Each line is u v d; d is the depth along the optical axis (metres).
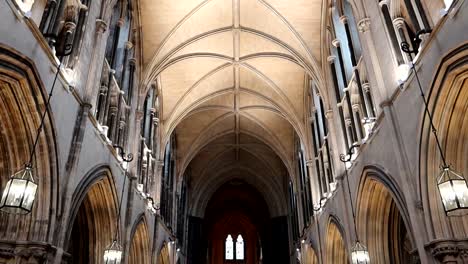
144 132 19.23
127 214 14.58
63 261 8.84
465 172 8.12
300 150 26.19
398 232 12.70
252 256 47.94
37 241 7.90
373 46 11.38
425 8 8.95
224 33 19.83
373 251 12.57
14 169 8.10
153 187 20.92
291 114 23.23
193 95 23.48
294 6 17.89
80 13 10.70
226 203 44.66
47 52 8.25
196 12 18.25
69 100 9.47
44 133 8.23
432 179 8.23
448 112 8.02
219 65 22.16
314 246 21.00
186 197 33.22
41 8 8.66
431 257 8.05
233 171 35.56
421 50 8.48
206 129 27.92
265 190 35.78
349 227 14.14
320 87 17.95
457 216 7.84
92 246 12.76
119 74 15.35
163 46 18.61
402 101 9.53
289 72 22.25
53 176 8.47
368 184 12.41
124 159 14.24
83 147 10.16
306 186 24.33
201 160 33.31
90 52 11.03
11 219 8.08
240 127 28.66
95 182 11.14
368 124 12.24
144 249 18.12
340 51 16.03
